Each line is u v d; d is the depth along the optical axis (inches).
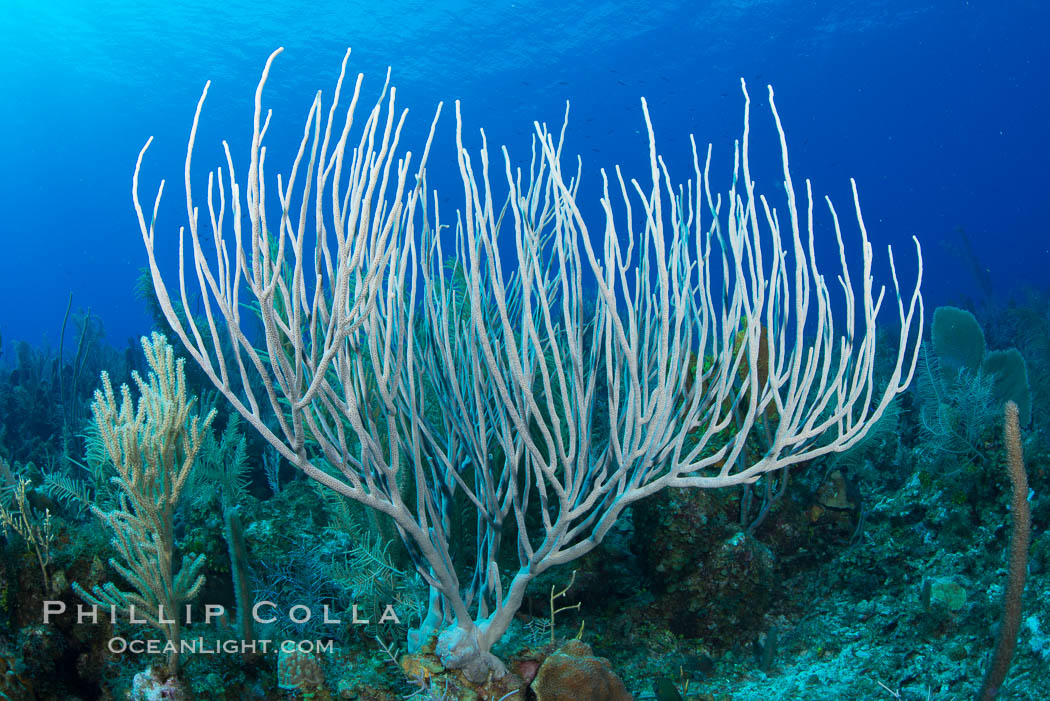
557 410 183.0
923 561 185.2
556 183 103.4
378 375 111.7
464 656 121.1
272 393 100.8
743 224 112.8
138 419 108.0
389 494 121.9
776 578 197.8
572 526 179.3
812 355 106.7
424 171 119.0
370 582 151.0
